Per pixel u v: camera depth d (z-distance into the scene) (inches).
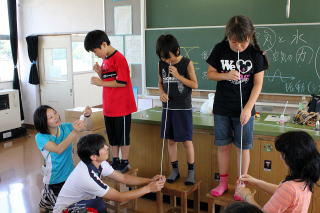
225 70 83.5
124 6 151.7
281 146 64.2
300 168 61.8
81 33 226.2
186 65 95.9
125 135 108.3
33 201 133.6
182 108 97.3
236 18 75.4
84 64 258.1
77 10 223.6
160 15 145.9
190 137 98.8
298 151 61.4
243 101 83.7
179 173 115.3
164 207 127.7
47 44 252.1
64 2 228.8
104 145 83.7
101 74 107.7
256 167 109.3
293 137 63.0
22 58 264.8
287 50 125.6
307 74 124.3
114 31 156.6
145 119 124.4
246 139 84.6
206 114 132.6
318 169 61.6
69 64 244.7
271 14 126.9
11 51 260.5
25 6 251.1
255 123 115.1
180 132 97.9
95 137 83.6
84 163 84.7
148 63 149.8
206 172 118.0
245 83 82.6
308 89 125.0
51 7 237.0
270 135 104.8
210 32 135.7
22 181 155.2
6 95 235.6
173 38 94.1
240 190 80.1
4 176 161.8
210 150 115.7
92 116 131.5
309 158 61.2
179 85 97.1
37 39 253.3
